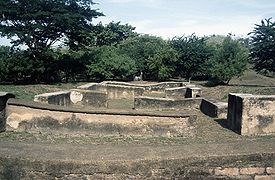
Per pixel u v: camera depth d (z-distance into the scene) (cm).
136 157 517
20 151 541
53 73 2962
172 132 962
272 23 2811
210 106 1377
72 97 1499
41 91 2214
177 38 3662
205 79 3594
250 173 521
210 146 566
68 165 503
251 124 1006
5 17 2541
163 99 1495
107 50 3234
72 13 2664
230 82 3172
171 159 513
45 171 506
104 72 3025
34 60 2658
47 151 545
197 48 3466
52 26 2630
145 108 1497
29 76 2797
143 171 509
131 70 3209
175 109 1504
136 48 3641
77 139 878
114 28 4725
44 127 924
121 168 506
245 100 1000
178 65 3522
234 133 1034
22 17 2530
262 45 2720
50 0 2631
